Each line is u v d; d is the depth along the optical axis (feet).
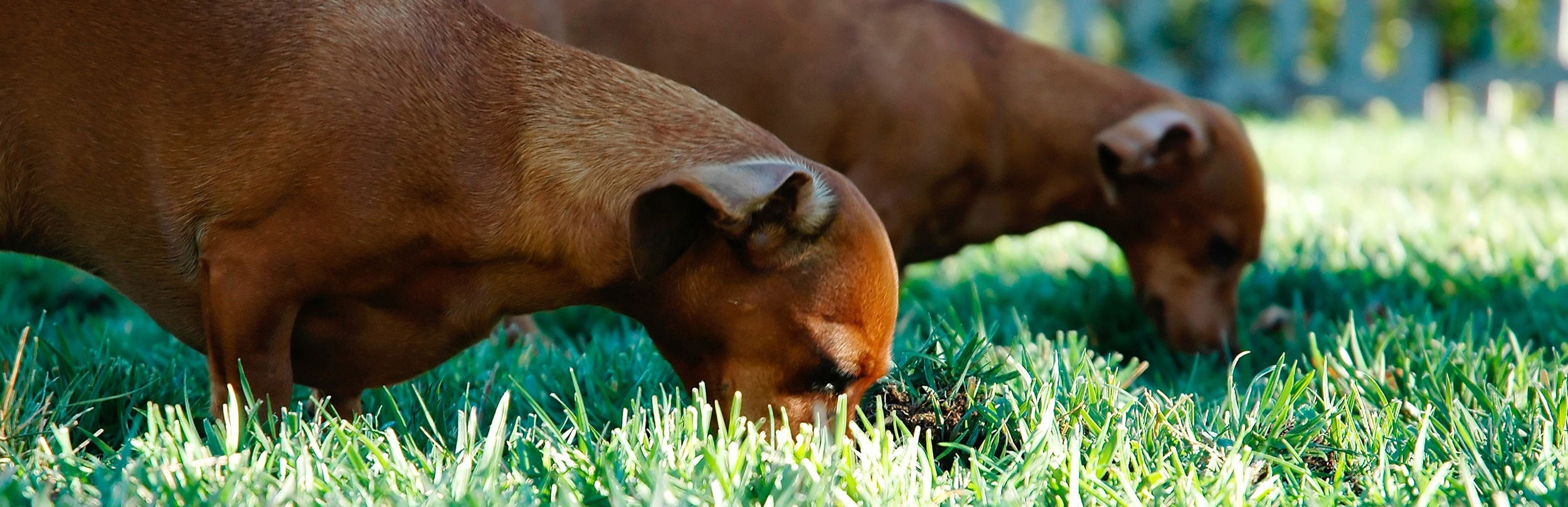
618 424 14.33
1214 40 64.44
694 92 13.96
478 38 13.67
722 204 11.78
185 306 13.84
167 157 12.74
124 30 12.70
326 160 12.46
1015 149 22.47
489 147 13.16
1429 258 24.88
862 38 21.59
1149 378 20.31
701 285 13.29
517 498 11.09
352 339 13.57
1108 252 28.17
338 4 12.91
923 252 22.90
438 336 13.71
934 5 22.71
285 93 12.53
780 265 13.01
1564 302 21.20
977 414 14.56
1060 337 16.44
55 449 12.89
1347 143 48.88
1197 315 21.98
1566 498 11.57
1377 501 11.91
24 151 12.92
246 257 12.66
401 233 12.79
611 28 21.24
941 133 21.70
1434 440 13.60
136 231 13.23
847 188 13.26
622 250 12.99
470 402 15.39
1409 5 63.10
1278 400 14.15
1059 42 73.82
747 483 11.44
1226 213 21.97
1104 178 21.48
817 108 21.44
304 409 15.37
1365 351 17.22
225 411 12.51
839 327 13.16
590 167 13.12
